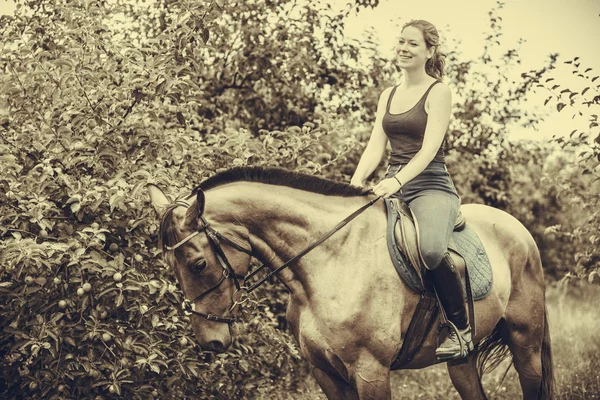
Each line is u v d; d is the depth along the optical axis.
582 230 6.56
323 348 3.61
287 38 7.91
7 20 5.52
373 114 8.57
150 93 4.77
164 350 4.77
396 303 3.68
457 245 3.98
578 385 6.61
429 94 3.85
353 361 3.62
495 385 7.00
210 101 7.99
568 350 8.48
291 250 3.64
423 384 7.24
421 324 3.82
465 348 3.78
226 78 8.08
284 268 3.67
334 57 8.32
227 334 3.58
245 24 7.92
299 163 5.68
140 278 4.36
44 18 5.43
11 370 4.78
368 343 3.60
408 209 3.87
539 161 10.33
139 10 7.39
